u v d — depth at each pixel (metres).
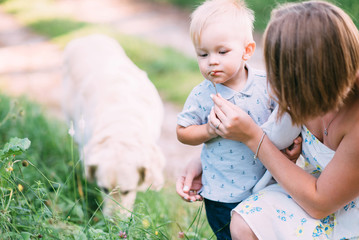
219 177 2.37
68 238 2.39
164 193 3.91
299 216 2.10
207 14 2.21
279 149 2.21
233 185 2.35
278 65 1.88
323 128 2.07
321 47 1.79
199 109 2.38
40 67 9.27
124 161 3.76
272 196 2.18
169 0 13.44
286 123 2.10
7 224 2.36
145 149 3.91
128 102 4.32
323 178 1.98
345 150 1.91
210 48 2.20
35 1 15.45
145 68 8.44
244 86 2.30
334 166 1.95
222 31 2.17
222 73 2.21
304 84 1.82
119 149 3.82
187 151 5.67
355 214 2.06
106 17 12.90
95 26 11.59
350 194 1.95
